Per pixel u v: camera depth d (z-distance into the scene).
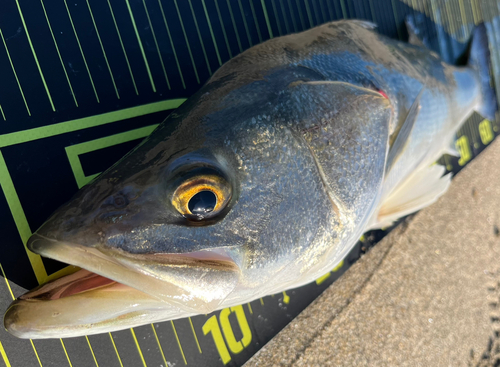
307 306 0.24
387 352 0.25
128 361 0.19
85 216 0.13
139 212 0.13
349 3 0.27
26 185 0.18
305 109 0.15
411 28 0.28
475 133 0.33
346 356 0.24
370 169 0.16
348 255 0.26
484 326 0.28
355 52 0.18
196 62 0.22
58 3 0.18
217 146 0.13
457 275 0.29
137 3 0.20
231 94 0.14
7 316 0.13
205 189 0.13
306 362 0.23
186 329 0.20
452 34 0.33
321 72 0.16
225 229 0.13
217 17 0.22
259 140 0.14
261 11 0.24
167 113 0.21
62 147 0.18
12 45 0.18
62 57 0.18
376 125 0.16
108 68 0.19
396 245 0.27
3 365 0.17
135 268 0.12
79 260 0.12
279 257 0.14
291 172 0.14
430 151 0.24
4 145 0.17
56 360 0.18
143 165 0.13
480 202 0.31
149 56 0.20
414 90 0.21
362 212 0.17
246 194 0.14
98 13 0.19
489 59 0.31
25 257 0.17
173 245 0.13
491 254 0.30
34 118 0.18
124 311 0.13
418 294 0.27
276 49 0.16
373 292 0.26
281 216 0.14
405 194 0.23
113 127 0.19
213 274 0.13
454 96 0.25
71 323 0.12
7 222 0.17
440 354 0.27
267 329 0.23
